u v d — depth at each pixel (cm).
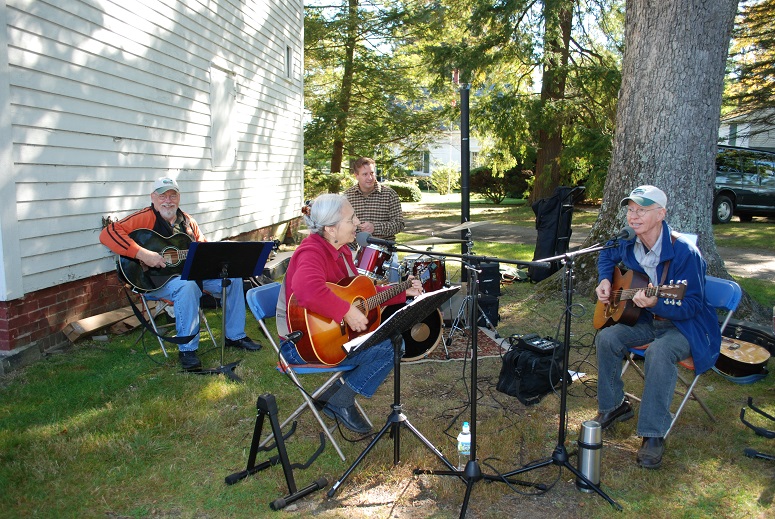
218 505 265
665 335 316
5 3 403
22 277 423
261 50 938
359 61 1839
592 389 404
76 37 478
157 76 612
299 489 277
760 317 534
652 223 317
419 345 457
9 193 409
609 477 288
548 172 1775
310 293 291
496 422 349
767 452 312
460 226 464
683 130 551
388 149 2081
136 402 367
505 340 497
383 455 306
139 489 277
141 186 586
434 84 1672
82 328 473
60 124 461
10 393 379
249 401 378
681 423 348
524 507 265
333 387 341
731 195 1388
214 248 402
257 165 937
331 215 307
